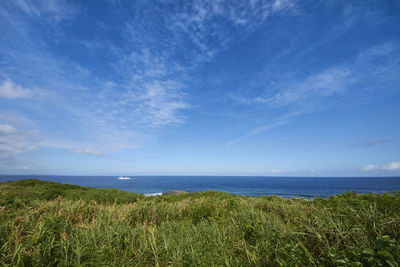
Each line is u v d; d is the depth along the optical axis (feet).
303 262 10.48
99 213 21.12
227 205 29.37
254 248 13.39
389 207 17.81
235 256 13.00
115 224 18.37
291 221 19.42
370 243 11.78
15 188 54.29
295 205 24.98
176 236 16.39
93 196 44.27
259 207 28.73
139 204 27.86
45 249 12.63
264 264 11.75
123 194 50.39
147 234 16.24
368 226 13.66
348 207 17.22
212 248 13.65
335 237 13.26
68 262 12.09
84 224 18.33
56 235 14.56
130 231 17.02
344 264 9.23
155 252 13.30
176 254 13.21
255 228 15.93
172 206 30.14
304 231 14.92
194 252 12.99
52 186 67.00
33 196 38.70
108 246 13.87
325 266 10.46
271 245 12.84
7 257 12.19
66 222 16.76
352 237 12.97
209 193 53.52
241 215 21.81
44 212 21.13
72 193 47.32
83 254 12.59
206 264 11.70
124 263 12.22
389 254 8.38
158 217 24.20
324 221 15.25
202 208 26.45
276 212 24.58
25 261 11.96
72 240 14.15
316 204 23.68
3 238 14.40
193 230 18.39
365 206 17.39
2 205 22.53
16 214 19.04
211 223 20.85
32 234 15.08
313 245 13.12
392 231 12.57
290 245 11.57
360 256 9.20
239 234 16.12
